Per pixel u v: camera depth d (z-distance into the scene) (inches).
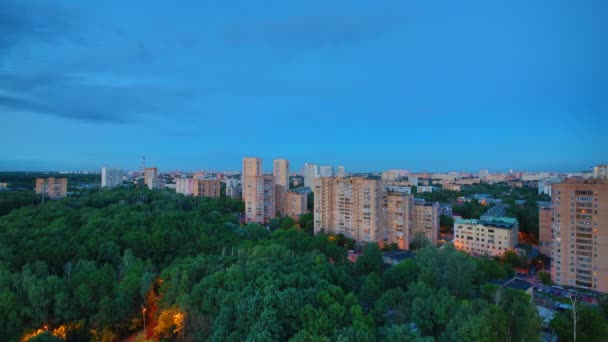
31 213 6491.1
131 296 3622.0
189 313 3083.2
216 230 6166.3
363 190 6840.6
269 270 3408.0
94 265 4099.4
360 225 6924.2
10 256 4212.6
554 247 5002.5
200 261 3988.7
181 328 3127.5
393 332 2427.4
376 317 2918.3
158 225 5861.2
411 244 6973.4
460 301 2967.5
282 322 2664.9
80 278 3686.0
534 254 6432.1
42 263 4030.5
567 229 4847.4
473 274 3742.6
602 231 4576.8
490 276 4478.3
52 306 3356.3
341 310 2672.2
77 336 3307.1
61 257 4498.0
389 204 7003.0
